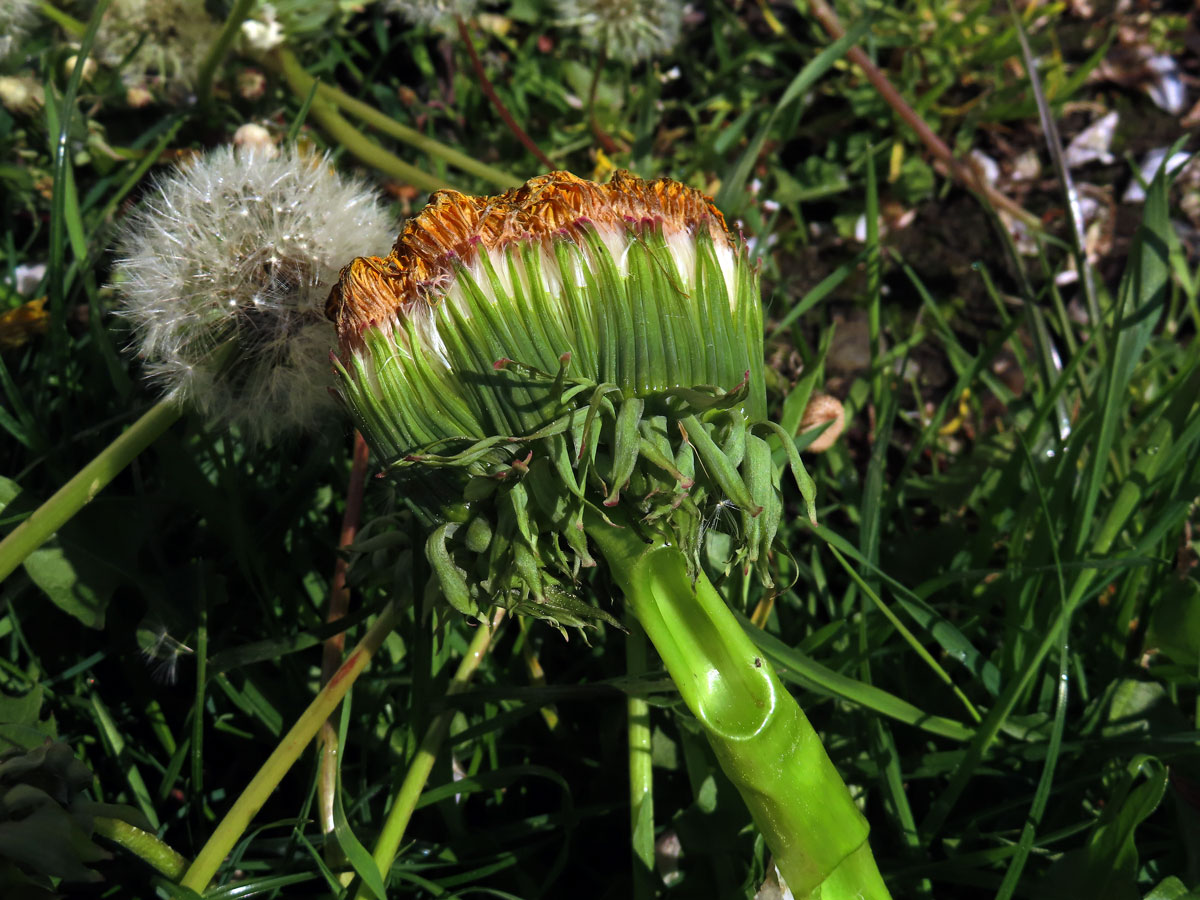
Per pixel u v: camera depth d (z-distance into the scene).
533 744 0.22
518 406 0.14
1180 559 0.23
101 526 0.21
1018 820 0.20
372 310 0.14
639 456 0.14
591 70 0.35
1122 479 0.23
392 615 0.18
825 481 0.25
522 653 0.22
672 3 0.30
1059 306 0.26
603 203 0.14
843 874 0.15
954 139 0.36
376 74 0.36
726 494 0.14
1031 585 0.21
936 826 0.18
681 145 0.35
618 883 0.19
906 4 0.37
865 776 0.20
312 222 0.19
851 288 0.33
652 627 0.14
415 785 0.18
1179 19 0.37
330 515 0.25
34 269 0.29
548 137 0.35
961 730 0.19
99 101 0.29
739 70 0.36
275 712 0.21
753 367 0.15
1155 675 0.20
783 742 0.14
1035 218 0.34
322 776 0.19
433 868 0.19
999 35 0.35
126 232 0.20
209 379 0.19
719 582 0.15
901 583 0.23
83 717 0.21
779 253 0.34
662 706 0.19
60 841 0.14
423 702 0.19
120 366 0.23
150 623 0.21
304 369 0.19
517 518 0.14
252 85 0.30
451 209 0.14
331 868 0.18
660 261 0.14
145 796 0.20
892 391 0.24
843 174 0.35
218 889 0.17
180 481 0.21
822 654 0.22
